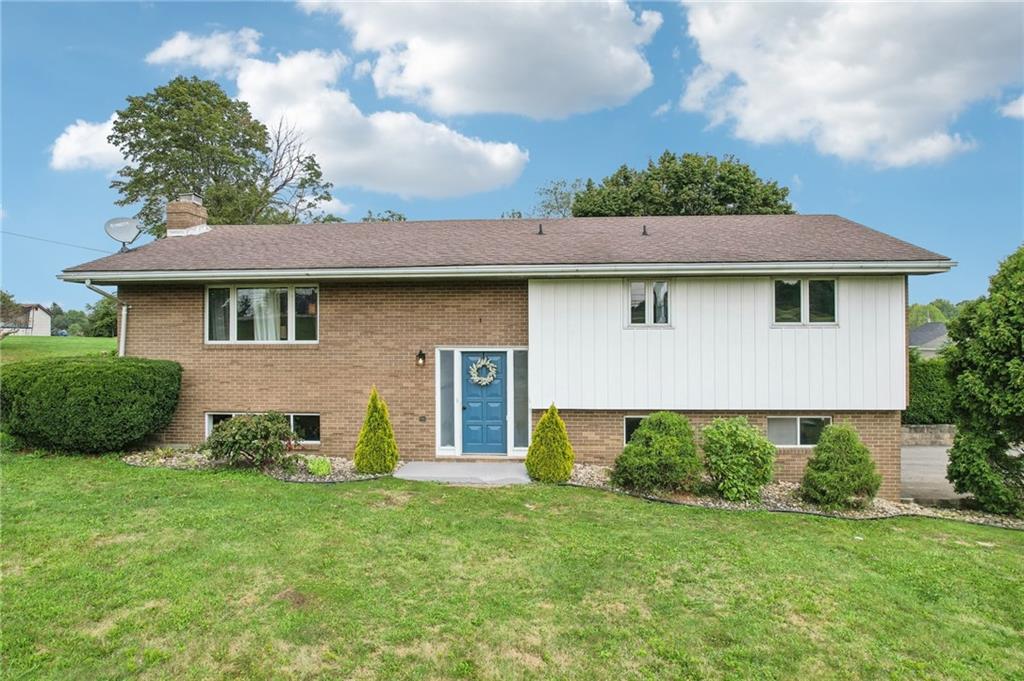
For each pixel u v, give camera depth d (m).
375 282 11.96
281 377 12.08
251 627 4.77
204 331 12.20
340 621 4.91
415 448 11.90
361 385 11.99
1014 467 9.40
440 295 11.89
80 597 5.17
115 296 12.38
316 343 12.04
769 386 10.99
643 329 11.23
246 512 7.59
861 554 6.93
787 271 10.55
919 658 4.70
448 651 4.56
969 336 9.78
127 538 6.59
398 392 11.95
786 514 8.49
